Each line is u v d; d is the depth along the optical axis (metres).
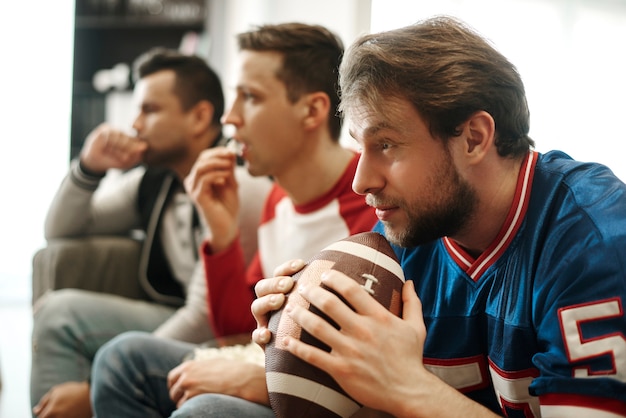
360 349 0.86
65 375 1.87
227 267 1.75
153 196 2.27
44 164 4.65
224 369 1.31
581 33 5.04
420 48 0.90
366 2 3.60
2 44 4.55
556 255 0.90
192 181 1.77
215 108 2.28
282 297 0.98
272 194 1.82
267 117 1.61
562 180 0.95
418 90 0.89
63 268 2.14
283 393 0.93
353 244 1.01
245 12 4.11
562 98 5.01
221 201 1.78
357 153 1.67
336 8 3.65
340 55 1.65
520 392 0.97
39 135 4.63
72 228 2.30
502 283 0.97
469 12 4.66
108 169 2.28
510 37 4.86
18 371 3.00
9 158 4.62
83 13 4.63
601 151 5.08
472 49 0.92
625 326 0.83
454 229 0.96
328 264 0.98
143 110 2.26
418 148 0.91
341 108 0.97
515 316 0.94
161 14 4.54
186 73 2.23
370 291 0.94
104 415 1.48
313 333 0.88
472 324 1.02
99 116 4.49
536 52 4.95
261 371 1.30
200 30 4.63
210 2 4.45
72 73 4.59
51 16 4.60
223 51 4.39
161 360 1.50
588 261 0.86
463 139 0.92
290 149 1.62
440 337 1.07
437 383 0.87
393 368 0.86
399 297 0.96
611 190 0.91
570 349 0.85
